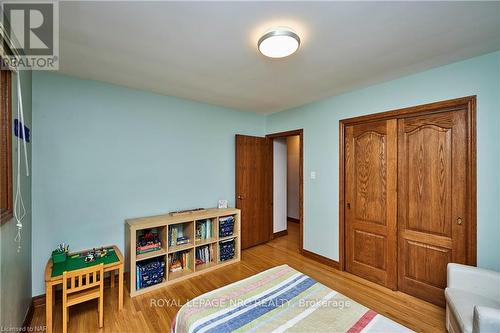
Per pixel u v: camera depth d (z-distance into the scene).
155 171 3.11
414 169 2.52
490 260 2.01
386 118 2.71
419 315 2.20
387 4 1.38
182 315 1.45
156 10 1.44
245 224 3.99
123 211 2.86
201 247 3.32
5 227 1.47
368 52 1.99
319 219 3.44
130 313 2.23
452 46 1.89
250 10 1.44
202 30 1.66
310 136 3.57
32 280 2.28
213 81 2.66
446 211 2.30
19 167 1.71
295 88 2.90
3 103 1.53
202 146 3.59
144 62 2.18
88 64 2.21
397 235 2.65
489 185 2.02
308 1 1.35
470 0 1.34
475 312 1.40
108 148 2.75
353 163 3.05
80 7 1.40
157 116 3.12
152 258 2.90
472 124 2.09
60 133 2.45
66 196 2.49
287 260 3.53
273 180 4.63
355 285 2.77
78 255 2.42
